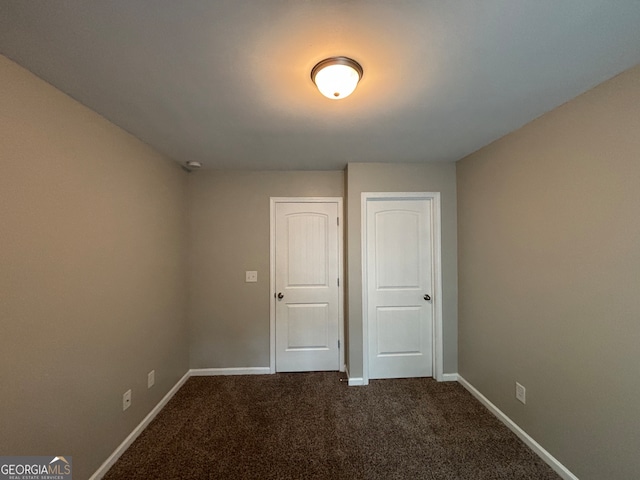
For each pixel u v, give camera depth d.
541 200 1.74
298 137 2.05
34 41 1.04
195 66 1.21
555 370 1.65
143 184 2.12
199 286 2.96
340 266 3.02
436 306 2.79
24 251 1.21
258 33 1.01
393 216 2.87
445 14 0.93
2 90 1.13
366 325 2.74
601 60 1.18
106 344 1.70
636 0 0.87
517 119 1.78
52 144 1.35
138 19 0.94
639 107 1.22
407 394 2.53
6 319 1.14
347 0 0.87
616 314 1.31
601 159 1.37
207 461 1.75
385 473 1.66
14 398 1.17
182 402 2.44
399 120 1.77
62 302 1.40
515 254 1.97
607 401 1.35
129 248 1.94
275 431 2.04
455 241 2.79
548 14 0.93
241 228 2.99
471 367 2.54
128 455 1.81
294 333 3.01
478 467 1.69
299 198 3.02
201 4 0.88
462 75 1.29
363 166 2.74
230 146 2.23
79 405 1.49
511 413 2.01
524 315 1.89
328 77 1.19
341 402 2.41
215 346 2.96
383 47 1.09
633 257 1.24
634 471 1.24
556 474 1.62
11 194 1.16
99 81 1.32
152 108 1.59
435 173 2.78
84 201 1.54
